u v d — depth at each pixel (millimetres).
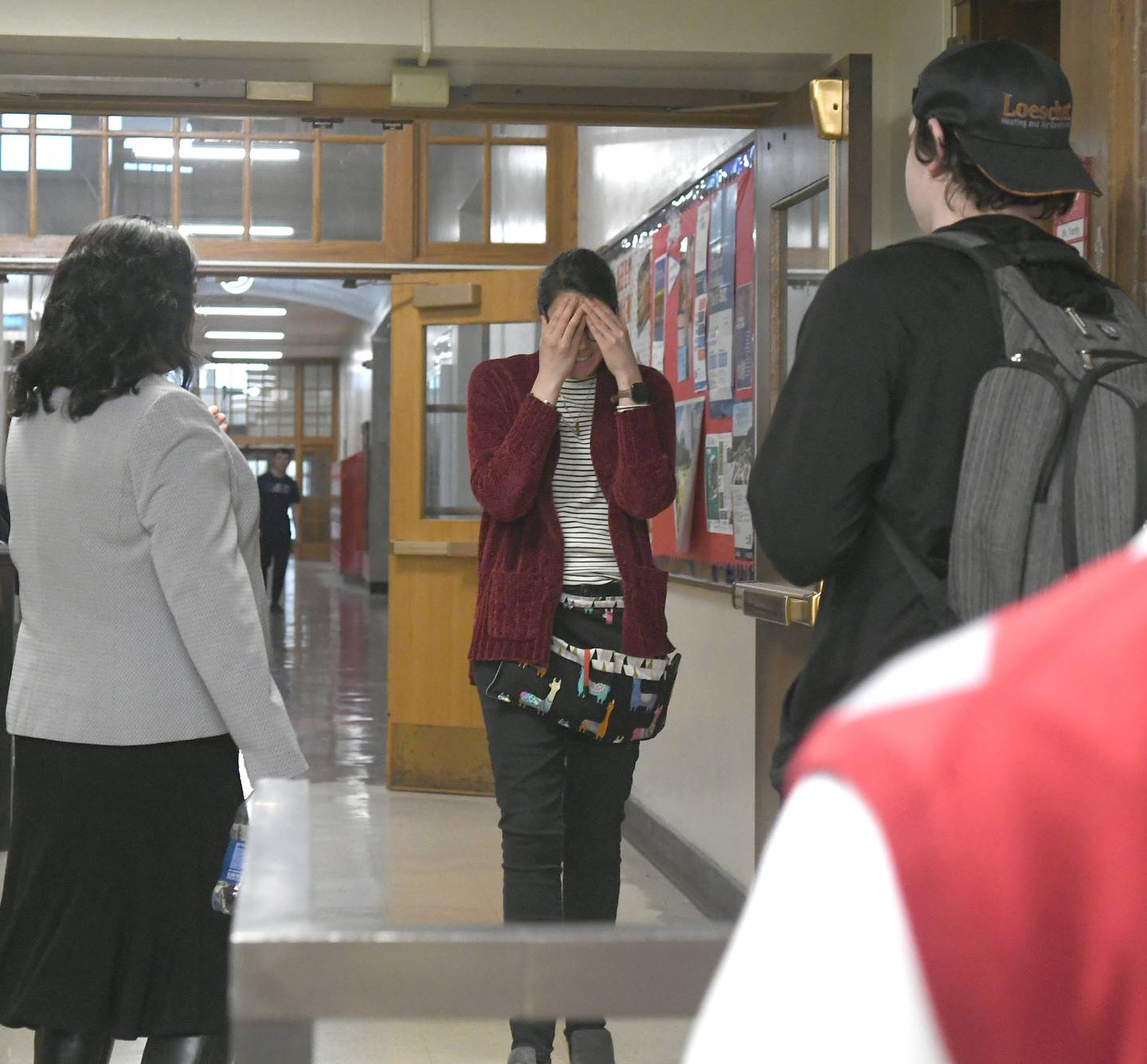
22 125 7855
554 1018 785
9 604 5578
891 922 350
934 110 1928
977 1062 345
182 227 7891
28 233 7898
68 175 7914
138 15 3707
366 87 4023
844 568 1869
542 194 7758
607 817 3244
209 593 2248
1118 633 352
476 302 6996
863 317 1794
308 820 852
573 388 3229
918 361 1777
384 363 23500
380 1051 3535
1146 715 339
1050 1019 341
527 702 3061
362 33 3762
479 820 6395
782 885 372
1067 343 1734
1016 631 371
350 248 7816
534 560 3100
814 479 1789
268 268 7750
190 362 2430
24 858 2318
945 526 1776
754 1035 362
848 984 351
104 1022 2254
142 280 2340
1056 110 1898
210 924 2297
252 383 38031
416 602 7105
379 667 12586
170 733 2281
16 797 2363
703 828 5195
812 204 3721
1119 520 1655
